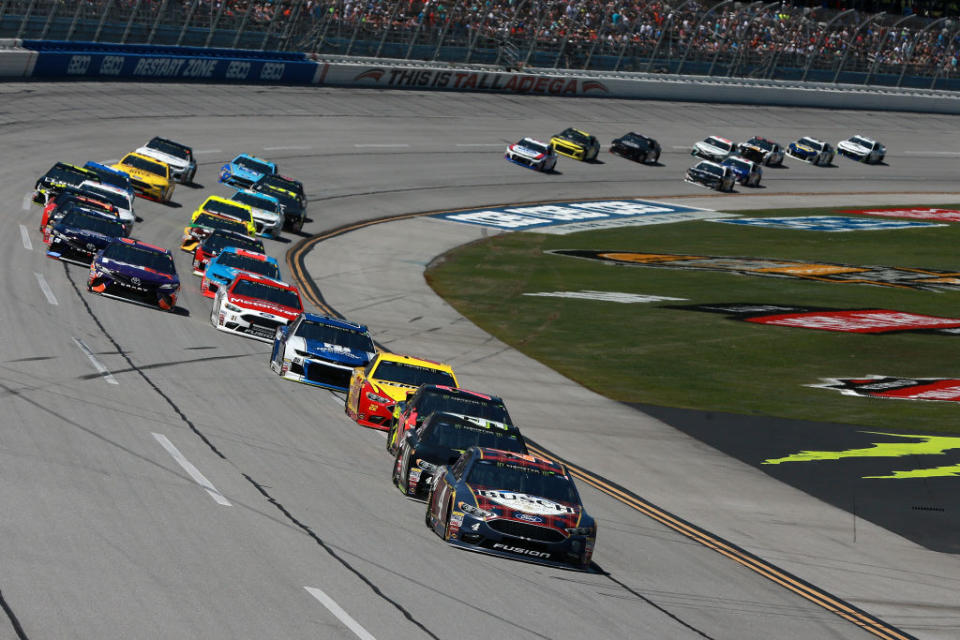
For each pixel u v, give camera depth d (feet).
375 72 575.38
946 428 195.93
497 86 622.54
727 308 298.35
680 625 95.55
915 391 222.69
